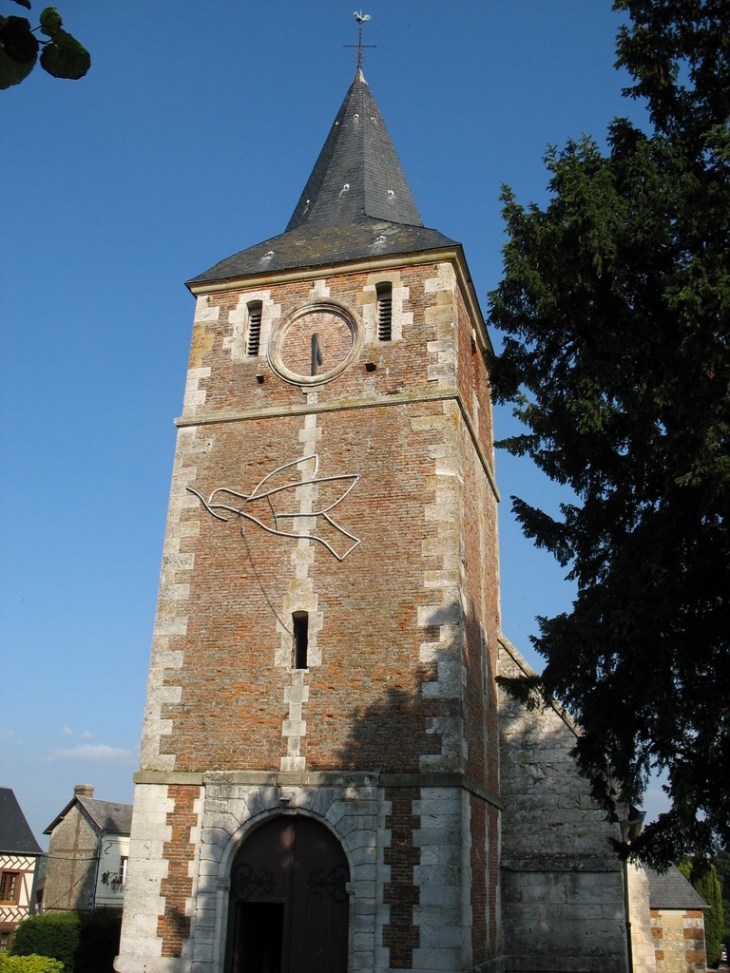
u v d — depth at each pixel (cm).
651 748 1077
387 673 1391
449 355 1606
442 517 1475
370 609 1441
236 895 1334
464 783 1324
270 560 1520
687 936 3434
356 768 1345
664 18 1198
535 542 1234
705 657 1033
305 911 1302
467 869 1304
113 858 4059
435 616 1409
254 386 1681
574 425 1184
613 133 1288
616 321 1170
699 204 1101
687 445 1025
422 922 1238
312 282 1752
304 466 1577
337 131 2272
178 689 1463
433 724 1341
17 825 4231
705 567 1039
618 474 1196
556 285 1207
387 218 2042
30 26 326
